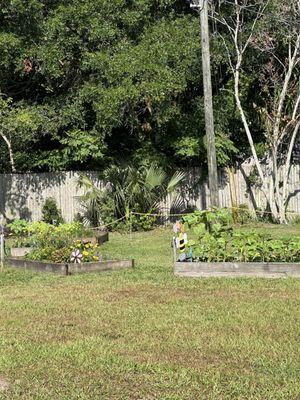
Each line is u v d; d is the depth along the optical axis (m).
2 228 15.51
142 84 18.12
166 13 21.09
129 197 19.02
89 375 5.20
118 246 14.92
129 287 9.27
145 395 4.72
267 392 4.68
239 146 22.11
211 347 5.87
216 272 9.98
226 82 21.45
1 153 22.36
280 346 5.85
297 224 18.97
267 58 20.38
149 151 20.92
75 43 18.94
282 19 19.09
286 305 7.61
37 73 20.20
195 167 21.61
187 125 21.12
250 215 20.22
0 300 8.62
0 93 19.33
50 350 5.93
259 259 10.06
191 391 4.76
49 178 21.06
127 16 19.42
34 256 11.79
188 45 19.08
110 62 18.34
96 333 6.57
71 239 12.46
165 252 13.79
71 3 18.95
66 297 8.65
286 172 19.67
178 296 8.41
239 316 7.08
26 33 18.50
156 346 5.97
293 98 20.03
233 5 20.31
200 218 10.73
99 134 20.06
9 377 5.24
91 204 19.55
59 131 20.61
